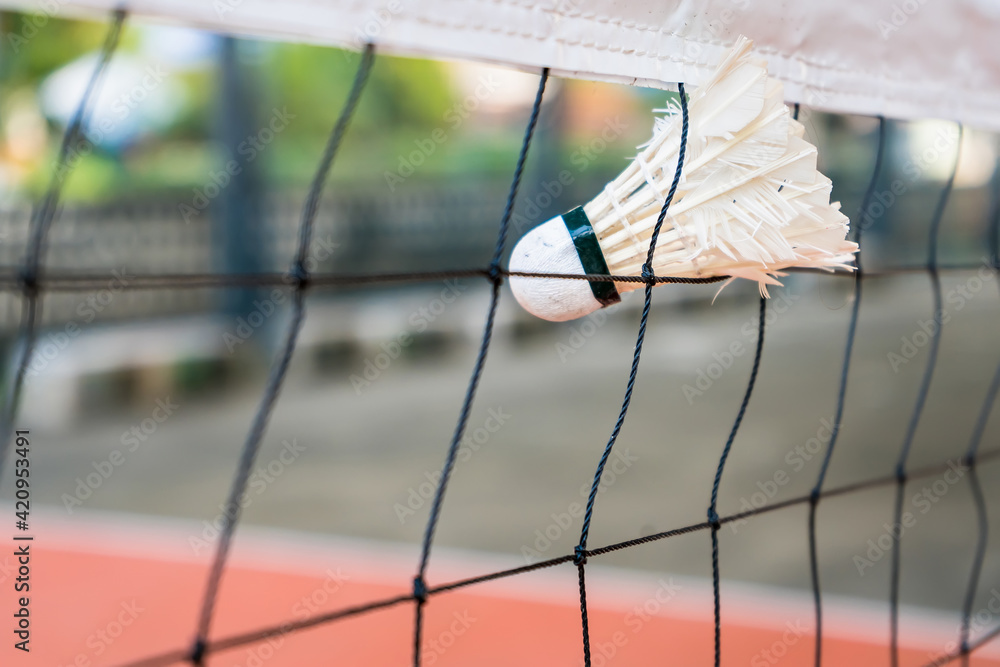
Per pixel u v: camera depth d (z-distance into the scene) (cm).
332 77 1262
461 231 1121
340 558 385
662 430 605
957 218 1273
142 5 68
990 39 116
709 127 84
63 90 974
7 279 66
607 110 1195
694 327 961
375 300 994
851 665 273
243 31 73
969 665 266
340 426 635
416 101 1336
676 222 86
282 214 988
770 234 85
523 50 81
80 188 943
